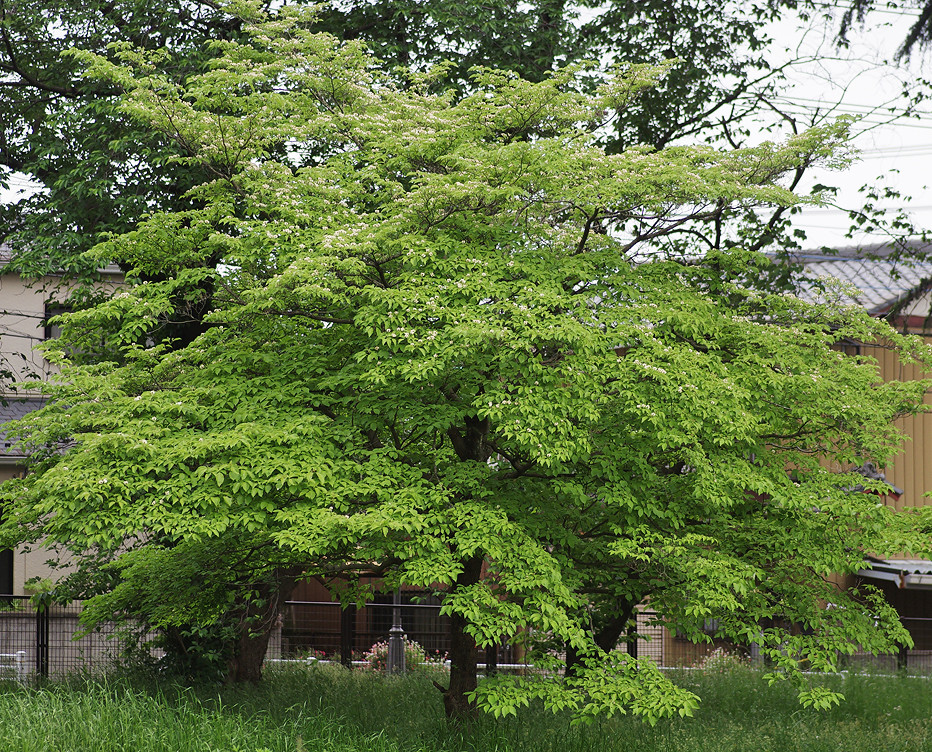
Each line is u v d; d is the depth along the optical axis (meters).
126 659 15.82
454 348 8.91
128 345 11.15
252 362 10.80
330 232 9.88
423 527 9.27
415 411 9.80
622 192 9.75
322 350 10.72
